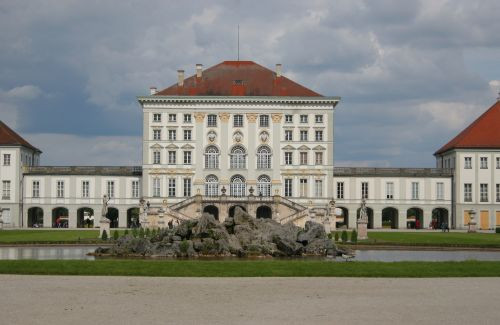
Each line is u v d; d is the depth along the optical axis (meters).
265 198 115.94
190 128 123.00
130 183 127.06
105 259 49.03
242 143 123.12
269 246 55.75
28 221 127.50
